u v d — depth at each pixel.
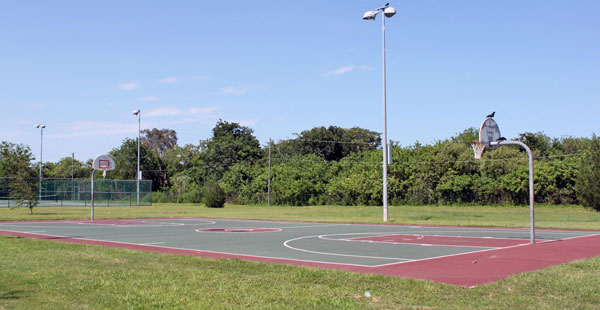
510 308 8.43
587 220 32.44
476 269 12.32
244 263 13.34
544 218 34.66
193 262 13.64
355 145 90.44
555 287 9.81
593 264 12.45
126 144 94.06
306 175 68.75
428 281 10.56
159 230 26.50
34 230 26.48
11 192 45.66
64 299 9.36
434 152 61.50
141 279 11.19
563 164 54.12
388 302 8.89
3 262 13.76
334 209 54.03
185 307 8.75
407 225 30.19
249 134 91.00
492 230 25.64
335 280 10.81
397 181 61.41
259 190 72.25
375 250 16.75
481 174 58.06
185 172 90.06
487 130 18.53
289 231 25.58
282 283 10.61
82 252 15.93
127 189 66.69
